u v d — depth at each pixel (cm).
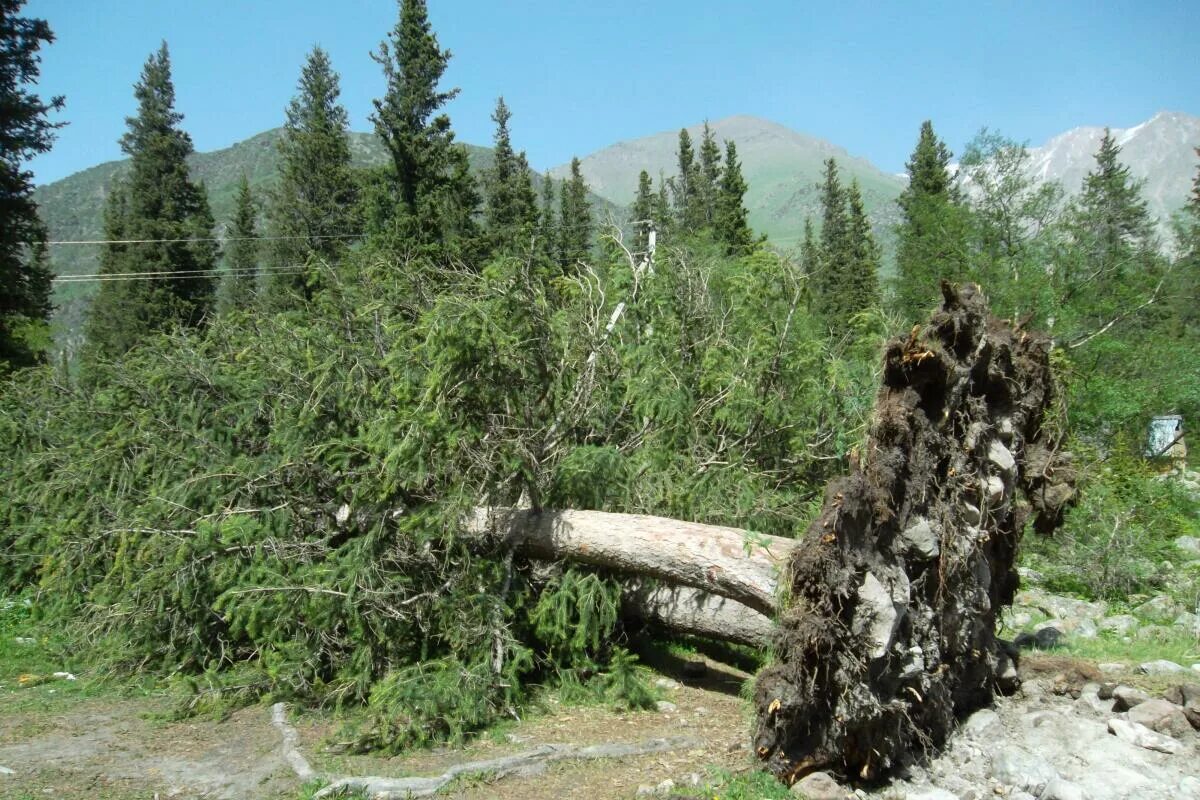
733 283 802
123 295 3747
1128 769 418
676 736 502
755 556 506
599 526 573
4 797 430
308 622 548
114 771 466
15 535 870
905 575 425
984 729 477
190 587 617
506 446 604
